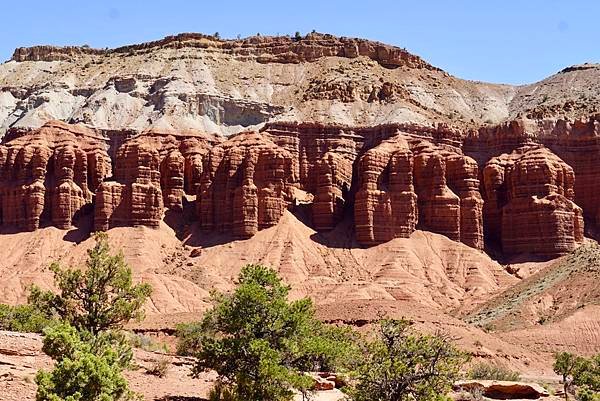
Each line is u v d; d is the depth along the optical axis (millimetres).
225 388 39719
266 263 140000
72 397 28641
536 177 155625
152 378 41781
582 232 152500
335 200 153750
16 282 130500
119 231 147500
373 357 36125
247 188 149875
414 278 138250
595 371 74812
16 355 38750
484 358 87875
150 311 118125
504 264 150000
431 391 35250
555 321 104938
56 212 152375
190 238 150500
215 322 42750
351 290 130625
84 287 47781
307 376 39188
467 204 153500
